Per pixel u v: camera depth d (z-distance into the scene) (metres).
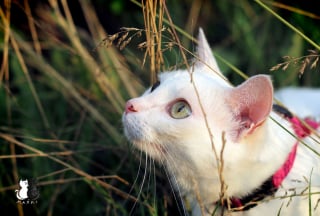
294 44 0.99
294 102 0.86
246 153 0.66
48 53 1.07
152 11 0.72
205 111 0.66
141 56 1.01
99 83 0.89
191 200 0.73
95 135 0.90
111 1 1.14
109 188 0.79
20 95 0.96
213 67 0.72
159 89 0.68
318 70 1.01
